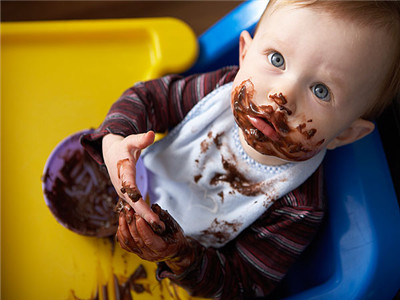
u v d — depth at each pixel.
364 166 0.80
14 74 0.94
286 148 0.65
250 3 0.95
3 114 0.91
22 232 0.85
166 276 0.72
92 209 0.86
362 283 0.76
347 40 0.61
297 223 0.78
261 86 0.64
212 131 0.80
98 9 1.43
